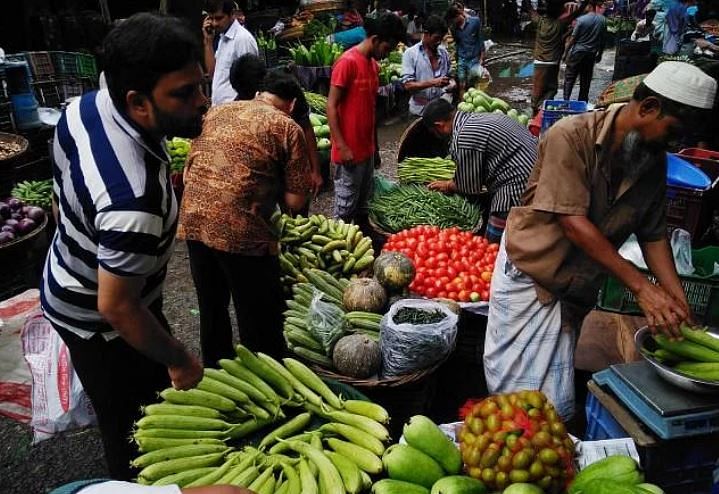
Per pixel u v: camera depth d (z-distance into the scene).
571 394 2.74
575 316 2.65
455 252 3.75
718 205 4.42
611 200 2.35
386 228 4.66
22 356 3.38
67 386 2.88
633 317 3.65
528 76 12.82
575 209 2.28
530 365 2.70
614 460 1.92
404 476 1.98
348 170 4.75
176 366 2.03
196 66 1.69
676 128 2.09
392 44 4.52
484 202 4.93
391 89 9.71
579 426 3.19
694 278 3.40
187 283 4.78
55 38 9.30
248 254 3.00
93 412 2.94
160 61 1.60
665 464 2.31
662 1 12.86
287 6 14.02
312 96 7.99
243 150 2.86
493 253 3.73
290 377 2.56
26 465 2.99
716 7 13.18
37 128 5.96
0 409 3.17
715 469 2.41
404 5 14.61
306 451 2.21
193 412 2.30
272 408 2.42
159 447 2.16
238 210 2.91
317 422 2.47
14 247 4.04
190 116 1.72
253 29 11.85
